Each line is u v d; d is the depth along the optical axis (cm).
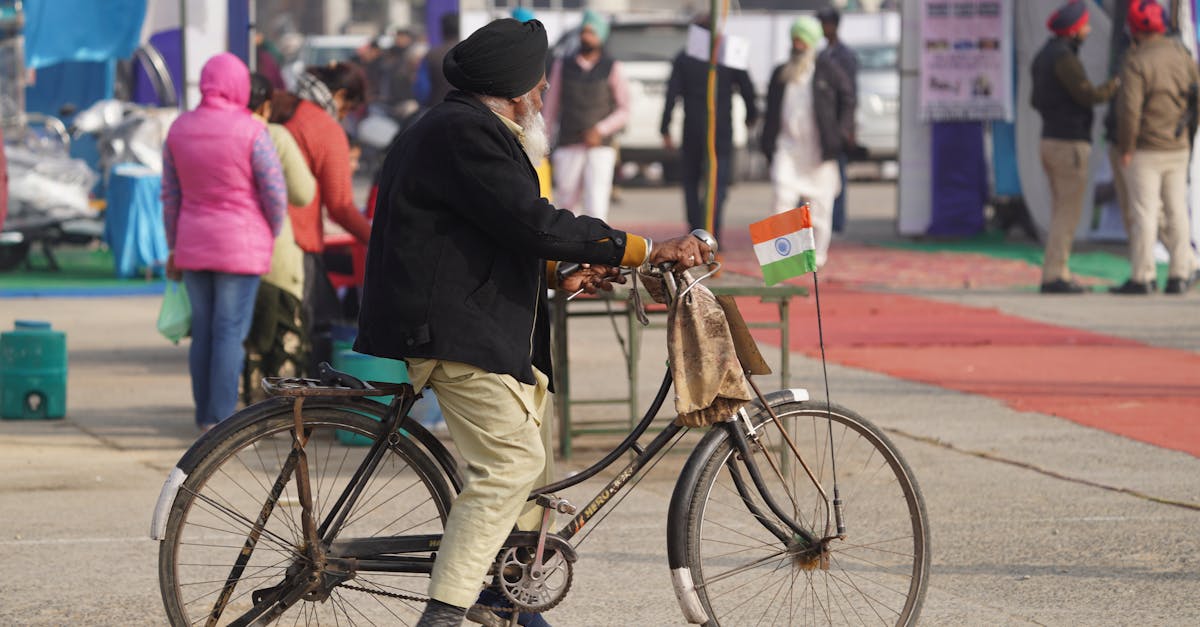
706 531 1476
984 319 3091
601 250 1020
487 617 1083
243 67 1945
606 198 3675
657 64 6294
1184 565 1436
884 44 6738
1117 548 1496
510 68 1023
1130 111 3338
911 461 1889
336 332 2048
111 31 4069
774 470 1138
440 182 1000
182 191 1944
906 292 3500
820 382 2431
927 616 1277
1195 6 3875
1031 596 1338
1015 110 4488
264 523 1066
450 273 1006
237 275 1942
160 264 3725
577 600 1332
